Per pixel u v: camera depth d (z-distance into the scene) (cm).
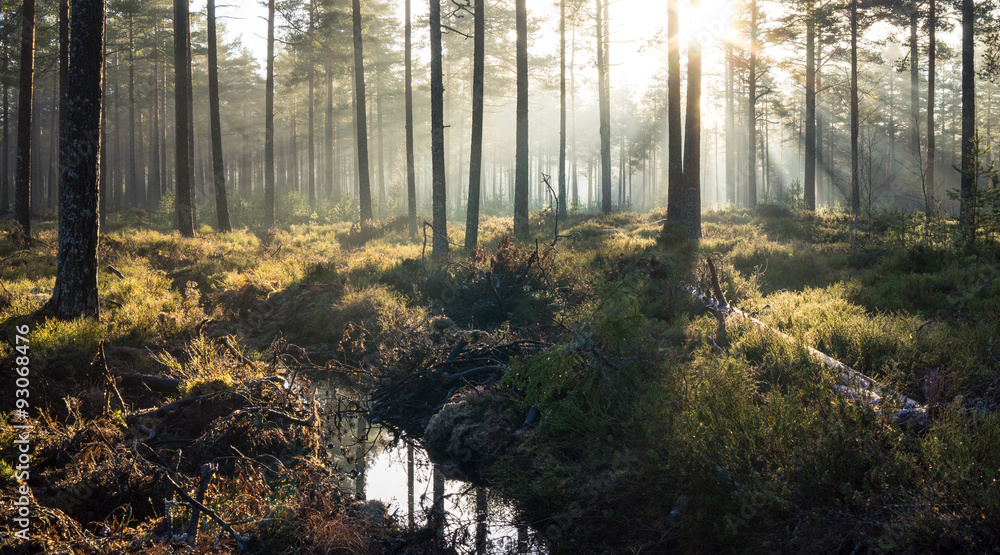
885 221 1683
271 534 398
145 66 4928
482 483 559
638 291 950
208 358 712
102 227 2388
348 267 1380
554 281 1144
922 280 950
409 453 641
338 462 618
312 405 669
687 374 525
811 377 517
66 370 645
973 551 295
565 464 516
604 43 3275
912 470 353
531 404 604
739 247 1427
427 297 1172
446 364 779
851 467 370
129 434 537
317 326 1036
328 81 4556
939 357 564
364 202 2625
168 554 366
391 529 475
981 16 2439
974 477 331
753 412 434
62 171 829
